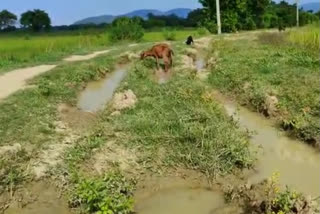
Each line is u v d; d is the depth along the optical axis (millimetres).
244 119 12875
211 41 34500
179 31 54469
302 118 11406
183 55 24062
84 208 7590
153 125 10734
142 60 20797
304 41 25312
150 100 13000
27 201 7938
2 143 9695
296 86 14430
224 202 8141
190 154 9344
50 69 19250
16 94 13844
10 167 8609
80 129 11203
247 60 20125
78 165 8977
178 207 8008
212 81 17297
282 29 43125
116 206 7199
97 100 15438
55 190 8242
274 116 12633
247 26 52500
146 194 8398
